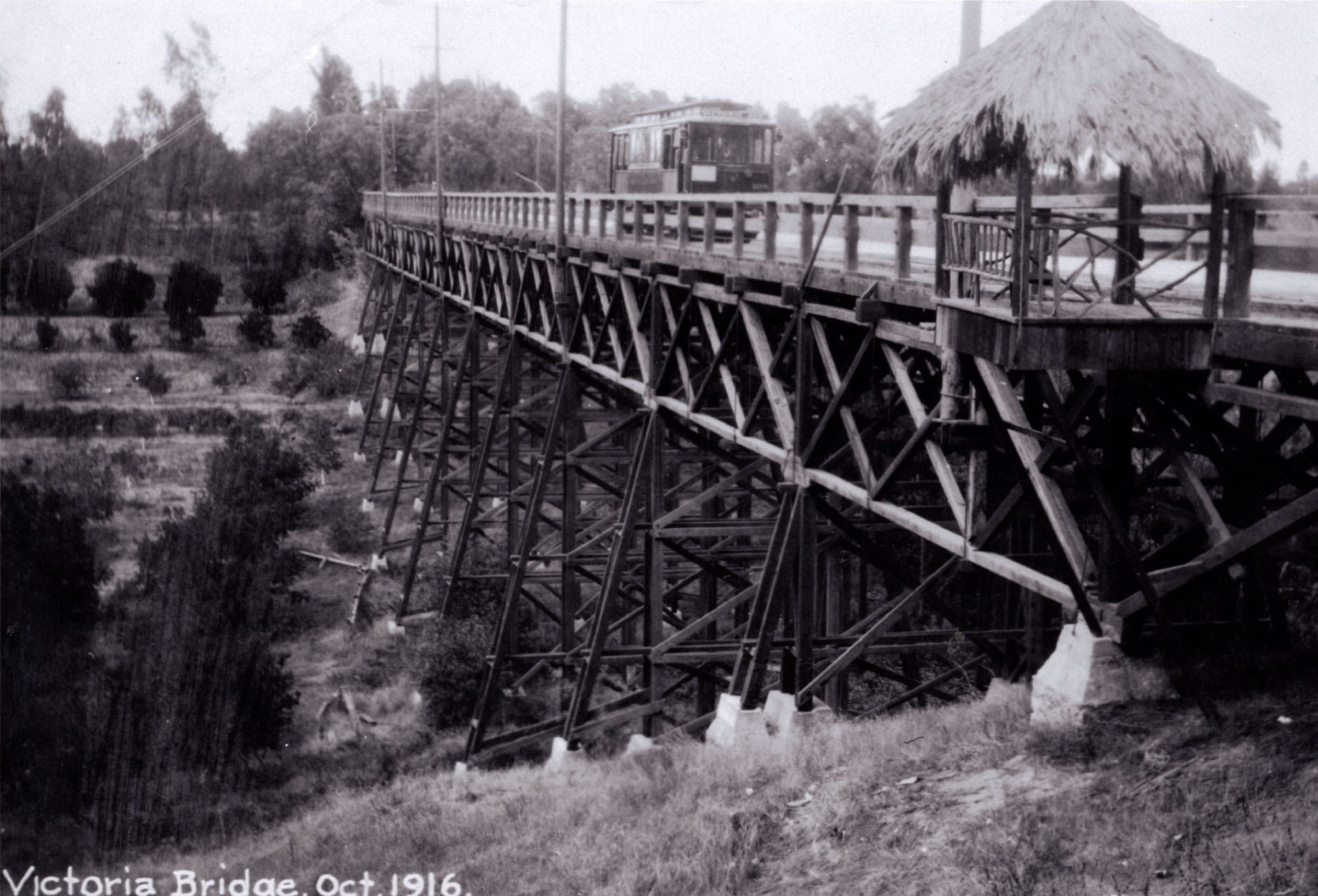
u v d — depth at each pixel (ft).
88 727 58.03
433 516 104.58
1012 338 25.98
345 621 83.20
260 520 86.38
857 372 34.60
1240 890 20.75
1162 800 24.48
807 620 38.19
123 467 97.50
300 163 176.24
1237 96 25.70
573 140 206.49
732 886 27.58
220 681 63.00
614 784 40.81
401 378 112.98
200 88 118.32
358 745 65.10
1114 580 27.73
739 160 69.26
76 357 120.26
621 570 49.16
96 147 114.11
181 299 136.77
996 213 29.68
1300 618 32.73
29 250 131.03
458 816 44.75
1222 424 29.30
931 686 41.34
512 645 59.62
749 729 39.01
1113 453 27.50
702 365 53.21
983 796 27.20
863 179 55.36
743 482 51.60
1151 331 26.04
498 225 79.36
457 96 218.79
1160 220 31.01
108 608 65.41
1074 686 27.76
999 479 40.40
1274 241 25.45
